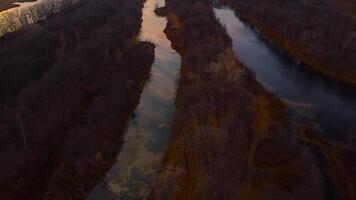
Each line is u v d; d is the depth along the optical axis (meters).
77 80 63.50
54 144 51.16
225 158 44.75
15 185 44.00
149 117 59.56
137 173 47.72
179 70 75.25
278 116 56.00
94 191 44.88
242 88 60.03
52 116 54.69
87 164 47.00
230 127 50.34
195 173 44.69
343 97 64.19
